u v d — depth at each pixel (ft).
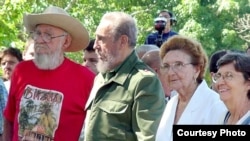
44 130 17.61
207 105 15.20
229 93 14.01
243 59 13.97
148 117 16.25
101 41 16.96
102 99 16.84
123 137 16.49
